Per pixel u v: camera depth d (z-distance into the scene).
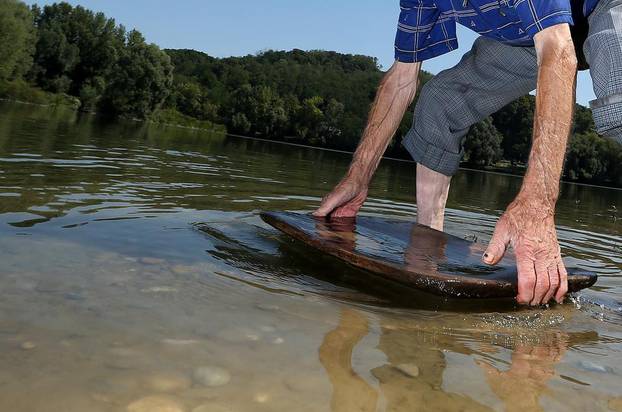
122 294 1.21
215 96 52.25
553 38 1.49
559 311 1.52
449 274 1.53
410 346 1.10
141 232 1.85
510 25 1.88
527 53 2.22
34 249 1.48
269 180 4.68
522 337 1.25
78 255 1.48
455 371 0.98
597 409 0.87
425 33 2.21
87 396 0.76
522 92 2.42
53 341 0.93
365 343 1.08
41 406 0.73
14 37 36.09
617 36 1.57
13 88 34.34
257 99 49.84
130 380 0.82
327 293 1.45
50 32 43.06
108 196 2.51
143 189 2.92
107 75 44.78
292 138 49.44
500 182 14.66
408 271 1.50
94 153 4.89
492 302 1.55
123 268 1.41
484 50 2.35
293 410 0.77
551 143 1.45
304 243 1.82
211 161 6.31
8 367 0.82
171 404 0.76
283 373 0.89
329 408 0.78
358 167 2.29
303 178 5.58
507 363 1.06
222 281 1.41
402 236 2.03
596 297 1.72
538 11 1.51
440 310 1.42
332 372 0.92
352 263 1.62
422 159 2.49
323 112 50.06
